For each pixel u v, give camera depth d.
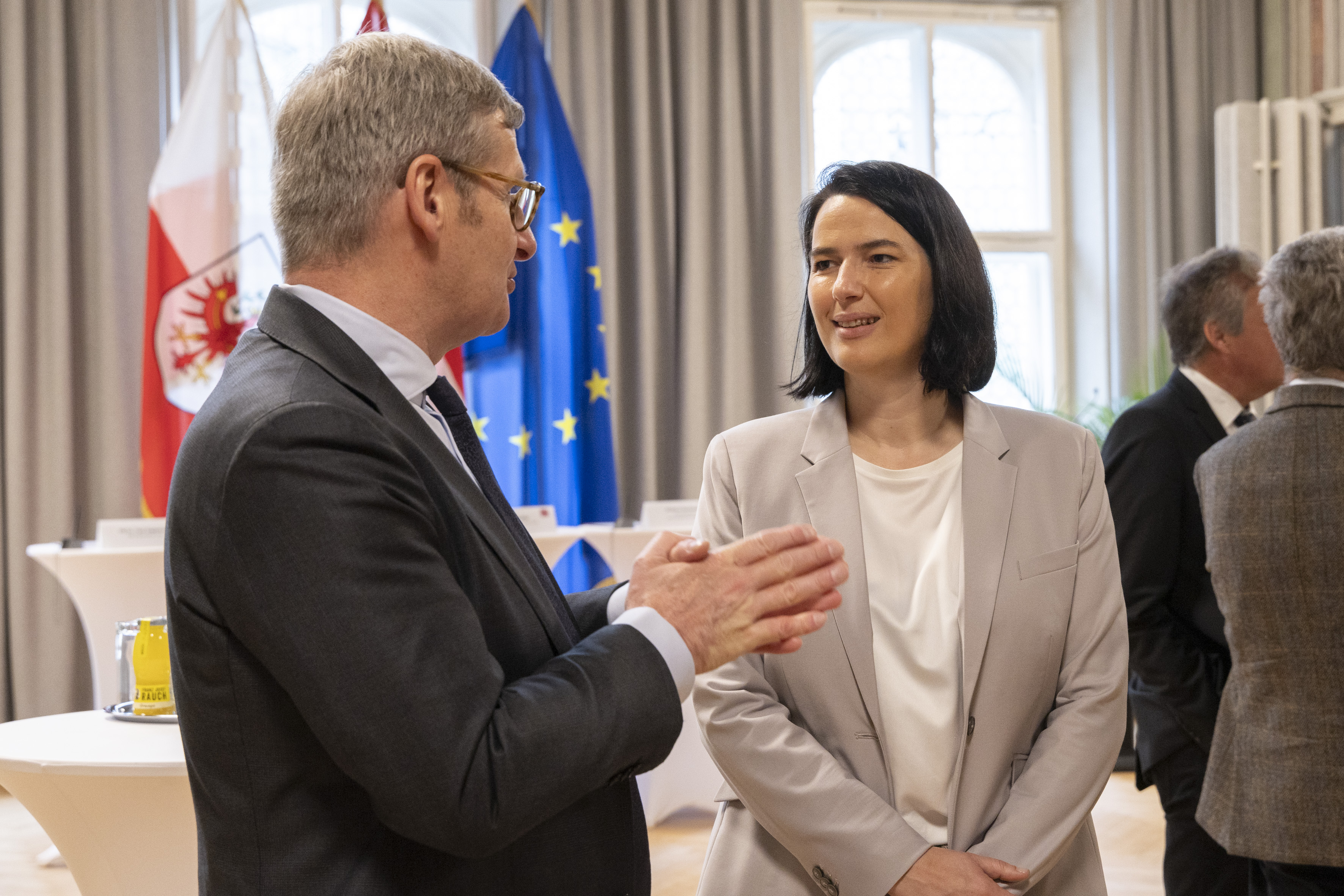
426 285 0.98
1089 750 1.31
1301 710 1.56
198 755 0.88
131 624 2.18
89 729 1.92
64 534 4.53
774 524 1.44
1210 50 5.70
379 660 0.78
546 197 4.47
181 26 4.78
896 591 1.40
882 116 5.90
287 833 0.86
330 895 0.85
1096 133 5.71
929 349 1.42
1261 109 5.22
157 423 3.99
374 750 0.78
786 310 5.14
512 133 1.05
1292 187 5.16
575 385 4.47
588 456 4.48
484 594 0.94
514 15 4.56
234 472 0.81
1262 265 2.16
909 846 1.22
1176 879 2.01
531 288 4.43
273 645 0.79
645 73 5.10
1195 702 1.94
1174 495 2.02
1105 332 5.65
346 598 0.79
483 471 1.11
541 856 0.96
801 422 1.51
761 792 1.29
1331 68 5.46
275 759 0.86
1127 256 5.58
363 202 0.96
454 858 0.90
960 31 5.94
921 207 1.40
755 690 1.39
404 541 0.82
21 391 4.48
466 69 1.01
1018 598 1.35
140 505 4.66
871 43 5.89
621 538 3.94
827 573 0.94
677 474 5.17
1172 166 5.66
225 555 0.81
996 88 6.04
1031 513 1.40
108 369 4.60
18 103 4.47
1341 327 1.60
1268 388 2.15
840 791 1.27
